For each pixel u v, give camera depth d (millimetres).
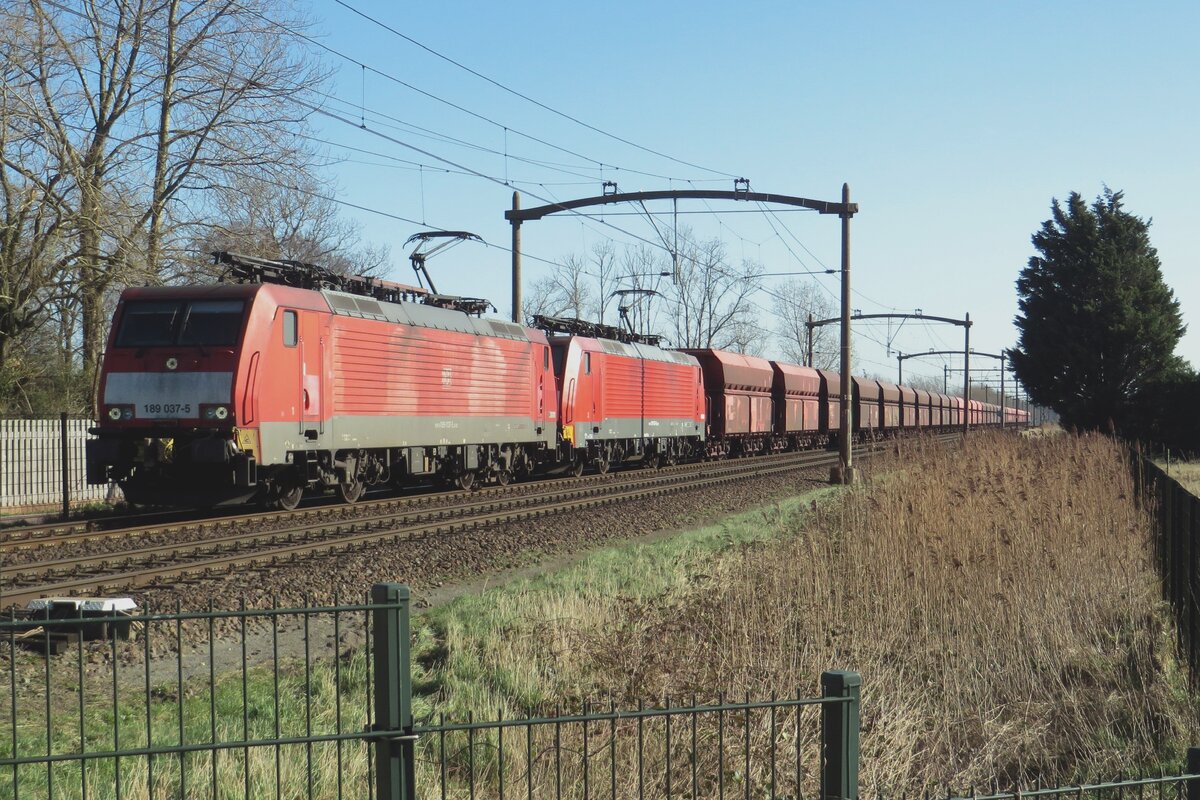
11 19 24203
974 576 11875
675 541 17328
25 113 24219
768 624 9555
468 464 25188
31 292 25312
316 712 7711
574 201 26672
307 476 19797
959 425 78250
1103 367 44469
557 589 12562
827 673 4902
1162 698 9078
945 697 9125
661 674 7801
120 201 25531
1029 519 14234
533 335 27875
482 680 8664
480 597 12117
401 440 22109
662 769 6680
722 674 8039
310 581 12602
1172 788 7383
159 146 27812
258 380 17859
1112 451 26219
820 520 15867
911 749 7809
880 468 23656
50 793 4648
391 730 4895
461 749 6824
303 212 50469
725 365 41812
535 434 27922
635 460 38781
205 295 18062
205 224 27594
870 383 55500
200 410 17578
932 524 13438
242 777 6109
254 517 18281
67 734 7016
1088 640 10977
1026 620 10938
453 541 16266
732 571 12359
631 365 33844
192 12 27781
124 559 13773
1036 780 7848
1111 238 45938
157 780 6070
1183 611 10789
